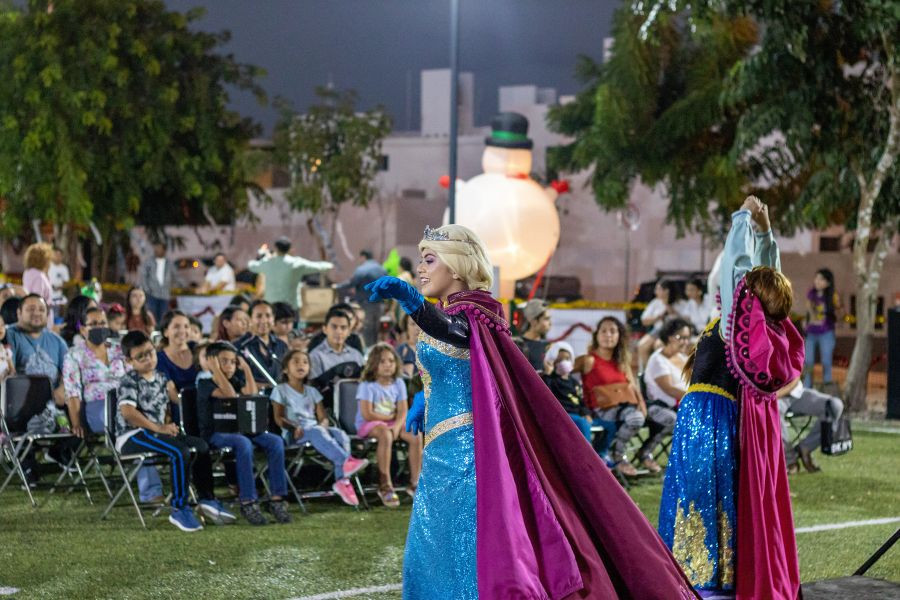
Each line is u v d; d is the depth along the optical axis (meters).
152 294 18.78
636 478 9.99
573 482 4.11
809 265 36.78
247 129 28.83
